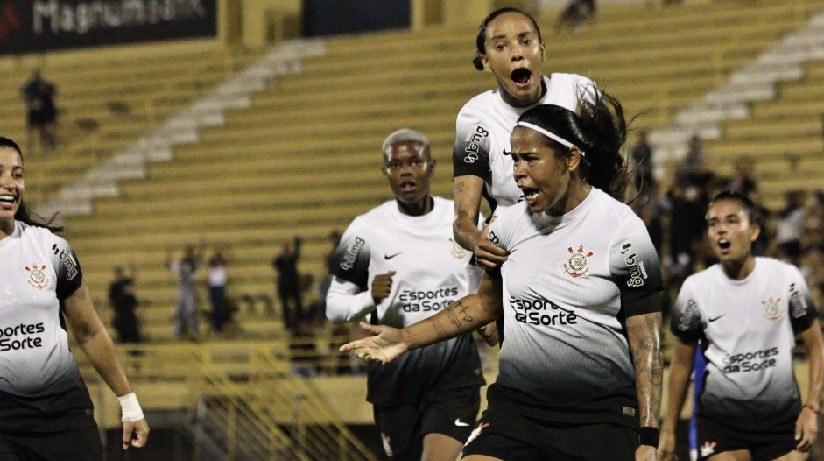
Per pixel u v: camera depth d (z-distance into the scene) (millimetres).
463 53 39250
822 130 31328
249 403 24016
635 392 8758
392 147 13281
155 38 46344
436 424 12953
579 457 8664
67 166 39469
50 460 10266
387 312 13438
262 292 32531
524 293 8734
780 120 32031
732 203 13398
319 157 36906
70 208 37688
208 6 45688
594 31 37562
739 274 13500
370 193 34938
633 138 31125
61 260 10359
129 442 10922
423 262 13312
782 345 13484
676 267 25922
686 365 13758
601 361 8688
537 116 8555
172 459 24484
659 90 34375
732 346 13508
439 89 37812
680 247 26016
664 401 20750
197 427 24281
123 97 42625
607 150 9320
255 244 34312
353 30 46125
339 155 36781
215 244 34656
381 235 13453
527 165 8508
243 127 39375
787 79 33375
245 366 26266
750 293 13453
